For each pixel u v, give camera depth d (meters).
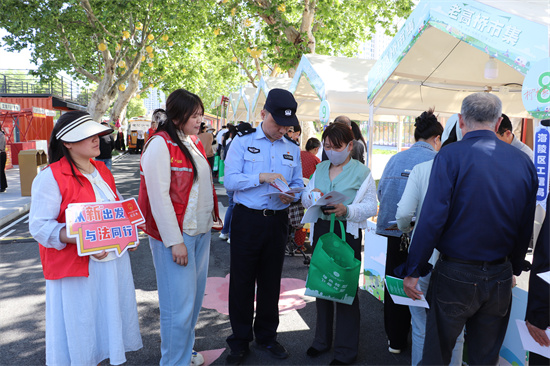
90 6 19.28
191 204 2.72
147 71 27.06
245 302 3.15
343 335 3.12
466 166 2.07
